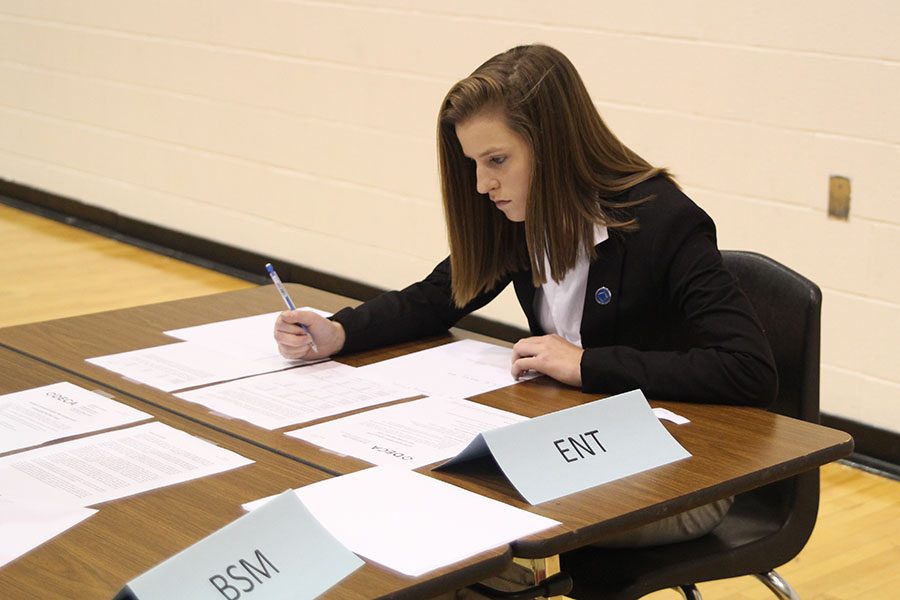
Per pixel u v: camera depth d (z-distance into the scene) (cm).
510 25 389
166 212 535
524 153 177
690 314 177
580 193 183
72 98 566
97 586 114
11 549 121
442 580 114
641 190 184
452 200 188
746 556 173
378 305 197
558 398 167
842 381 332
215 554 111
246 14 475
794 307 184
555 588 133
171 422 158
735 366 165
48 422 158
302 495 133
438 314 201
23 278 489
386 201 445
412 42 419
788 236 336
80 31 551
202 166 513
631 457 143
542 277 183
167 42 511
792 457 146
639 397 149
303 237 480
